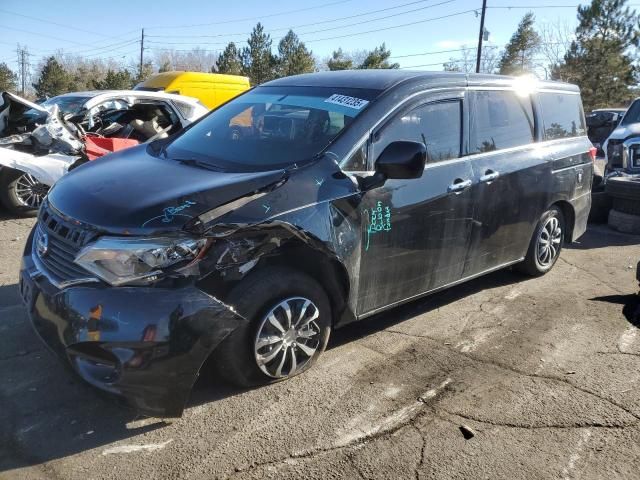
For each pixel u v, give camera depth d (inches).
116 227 110.1
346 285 139.0
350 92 155.3
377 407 128.9
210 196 118.0
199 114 373.4
